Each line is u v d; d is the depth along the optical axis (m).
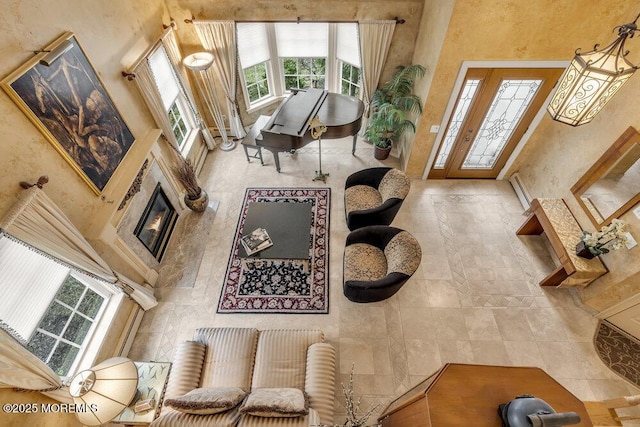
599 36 3.56
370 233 3.80
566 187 4.07
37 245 2.37
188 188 4.61
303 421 2.24
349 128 4.87
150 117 4.29
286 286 4.07
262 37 5.41
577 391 3.22
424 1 4.46
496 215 4.82
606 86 1.94
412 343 3.57
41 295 2.60
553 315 3.77
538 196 4.62
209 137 5.82
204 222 4.83
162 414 2.45
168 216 4.68
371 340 3.60
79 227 2.99
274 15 4.74
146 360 3.52
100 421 2.38
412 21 4.70
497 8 3.41
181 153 4.90
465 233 4.59
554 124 4.34
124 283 3.35
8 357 2.11
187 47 5.09
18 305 2.40
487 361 3.44
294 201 5.07
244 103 6.04
